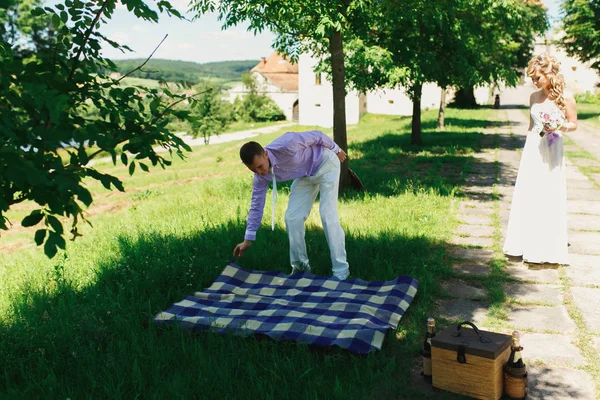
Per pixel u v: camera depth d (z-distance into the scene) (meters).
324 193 5.47
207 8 9.80
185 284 5.56
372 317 4.36
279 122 64.56
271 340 4.06
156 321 4.43
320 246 6.56
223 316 4.54
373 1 10.52
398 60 13.66
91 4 3.63
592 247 6.59
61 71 3.45
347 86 14.17
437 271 5.80
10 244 11.57
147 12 3.49
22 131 2.91
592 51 31.42
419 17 12.83
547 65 5.71
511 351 3.40
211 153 30.34
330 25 8.79
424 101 47.25
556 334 4.33
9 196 2.99
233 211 8.79
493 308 4.84
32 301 5.28
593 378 3.64
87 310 4.87
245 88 69.62
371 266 5.81
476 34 15.35
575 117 5.82
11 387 3.63
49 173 2.88
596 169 12.20
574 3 30.86
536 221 5.91
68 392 3.50
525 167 5.98
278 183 11.57
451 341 3.46
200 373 3.56
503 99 54.72
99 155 3.45
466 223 7.87
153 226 8.06
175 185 17.80
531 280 5.55
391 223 7.57
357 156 16.23
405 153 16.44
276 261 6.21
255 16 9.55
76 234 3.18
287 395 3.36
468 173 12.45
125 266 6.04
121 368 3.71
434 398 3.44
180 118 3.60
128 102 3.51
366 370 3.68
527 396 3.44
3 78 2.97
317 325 4.18
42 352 3.94
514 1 15.51
